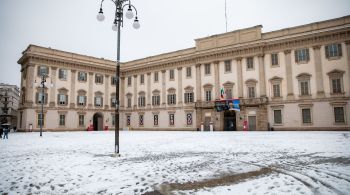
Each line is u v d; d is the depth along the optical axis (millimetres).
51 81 48594
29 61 46531
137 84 57062
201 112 46250
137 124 56000
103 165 10289
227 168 9523
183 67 50062
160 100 52656
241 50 43094
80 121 52250
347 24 34781
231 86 43812
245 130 41156
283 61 39844
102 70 56719
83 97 53094
